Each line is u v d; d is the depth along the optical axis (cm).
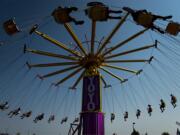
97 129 2077
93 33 2298
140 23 1914
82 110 2180
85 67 2578
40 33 2422
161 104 2569
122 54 2562
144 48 2505
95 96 2178
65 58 2603
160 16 1853
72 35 2342
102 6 1886
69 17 1994
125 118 3081
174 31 2147
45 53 2566
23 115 2988
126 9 1919
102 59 2570
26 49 2517
